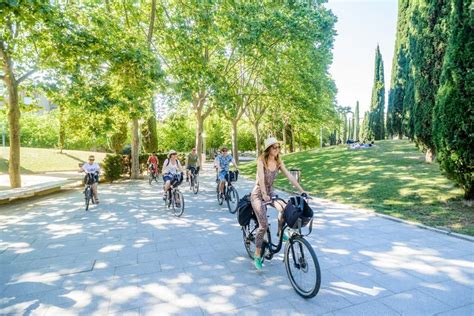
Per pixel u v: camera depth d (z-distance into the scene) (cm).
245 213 450
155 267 463
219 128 5544
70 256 522
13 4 753
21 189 1126
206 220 766
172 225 722
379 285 381
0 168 2500
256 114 2911
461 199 768
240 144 5894
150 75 1206
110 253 532
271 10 1611
